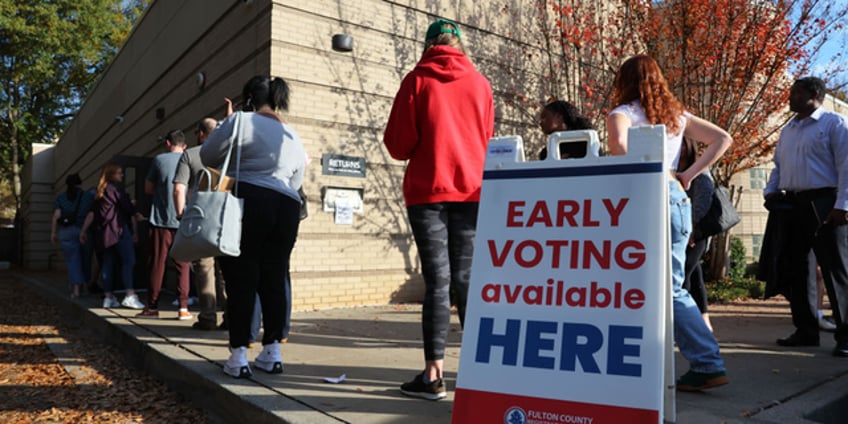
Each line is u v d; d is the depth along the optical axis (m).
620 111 3.10
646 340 2.12
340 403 3.10
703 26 9.49
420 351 4.59
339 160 7.57
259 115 3.92
